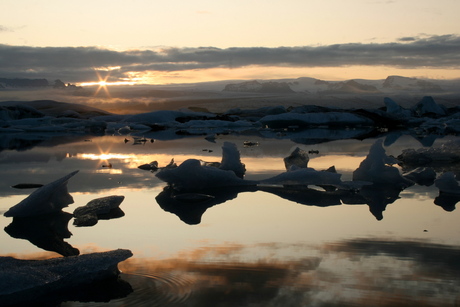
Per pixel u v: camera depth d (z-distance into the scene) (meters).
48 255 3.07
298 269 2.68
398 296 2.32
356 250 3.04
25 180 5.89
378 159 5.79
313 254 2.95
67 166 7.13
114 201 4.38
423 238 3.33
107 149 9.76
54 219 3.99
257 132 15.46
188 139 12.49
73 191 5.16
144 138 12.27
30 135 14.25
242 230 3.54
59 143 11.36
